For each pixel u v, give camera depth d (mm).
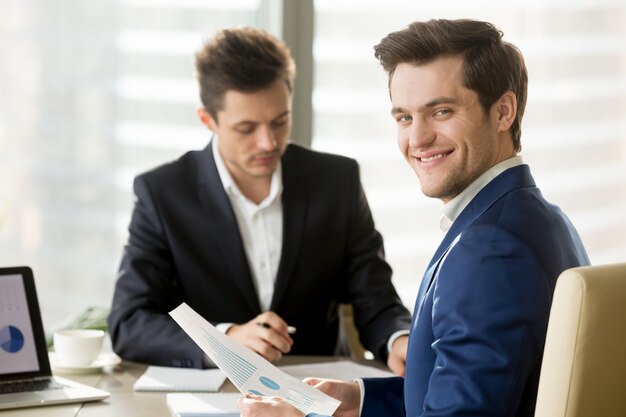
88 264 3545
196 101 3629
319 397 1869
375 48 1812
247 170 2703
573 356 1580
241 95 2605
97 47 3506
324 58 3773
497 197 1717
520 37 3818
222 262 2771
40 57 3447
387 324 2689
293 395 1872
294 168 2893
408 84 1748
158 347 2494
